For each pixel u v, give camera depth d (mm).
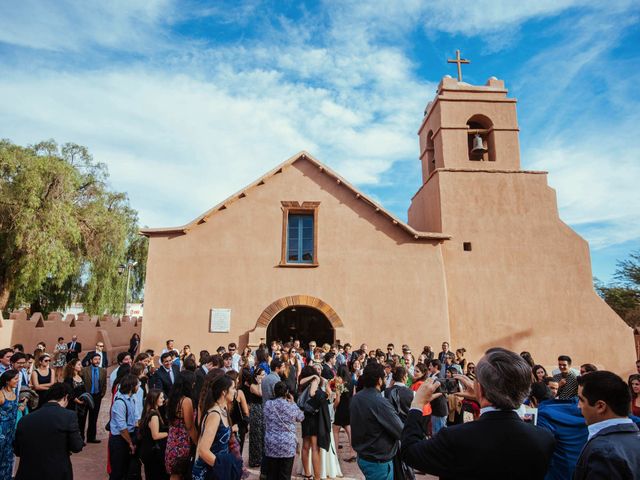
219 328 15930
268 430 6633
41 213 23000
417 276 16812
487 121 19641
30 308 27719
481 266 17484
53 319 22609
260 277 16516
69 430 5199
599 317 17188
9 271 23594
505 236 17859
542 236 17953
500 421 2623
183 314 16016
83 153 28438
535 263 17641
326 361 10609
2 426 6281
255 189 17438
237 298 16266
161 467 6180
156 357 13023
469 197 18203
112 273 27859
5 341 19312
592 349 16875
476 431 2596
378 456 5055
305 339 18875
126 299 31062
